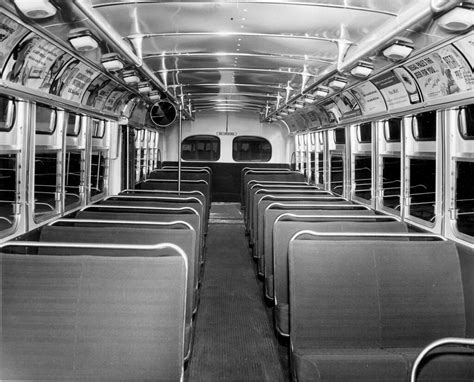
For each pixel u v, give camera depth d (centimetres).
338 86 520
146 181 842
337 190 775
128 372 243
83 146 551
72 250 351
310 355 268
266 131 1327
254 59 455
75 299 248
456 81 353
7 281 251
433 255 318
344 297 304
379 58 371
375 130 564
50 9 248
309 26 327
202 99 863
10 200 376
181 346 246
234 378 355
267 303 488
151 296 247
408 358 261
